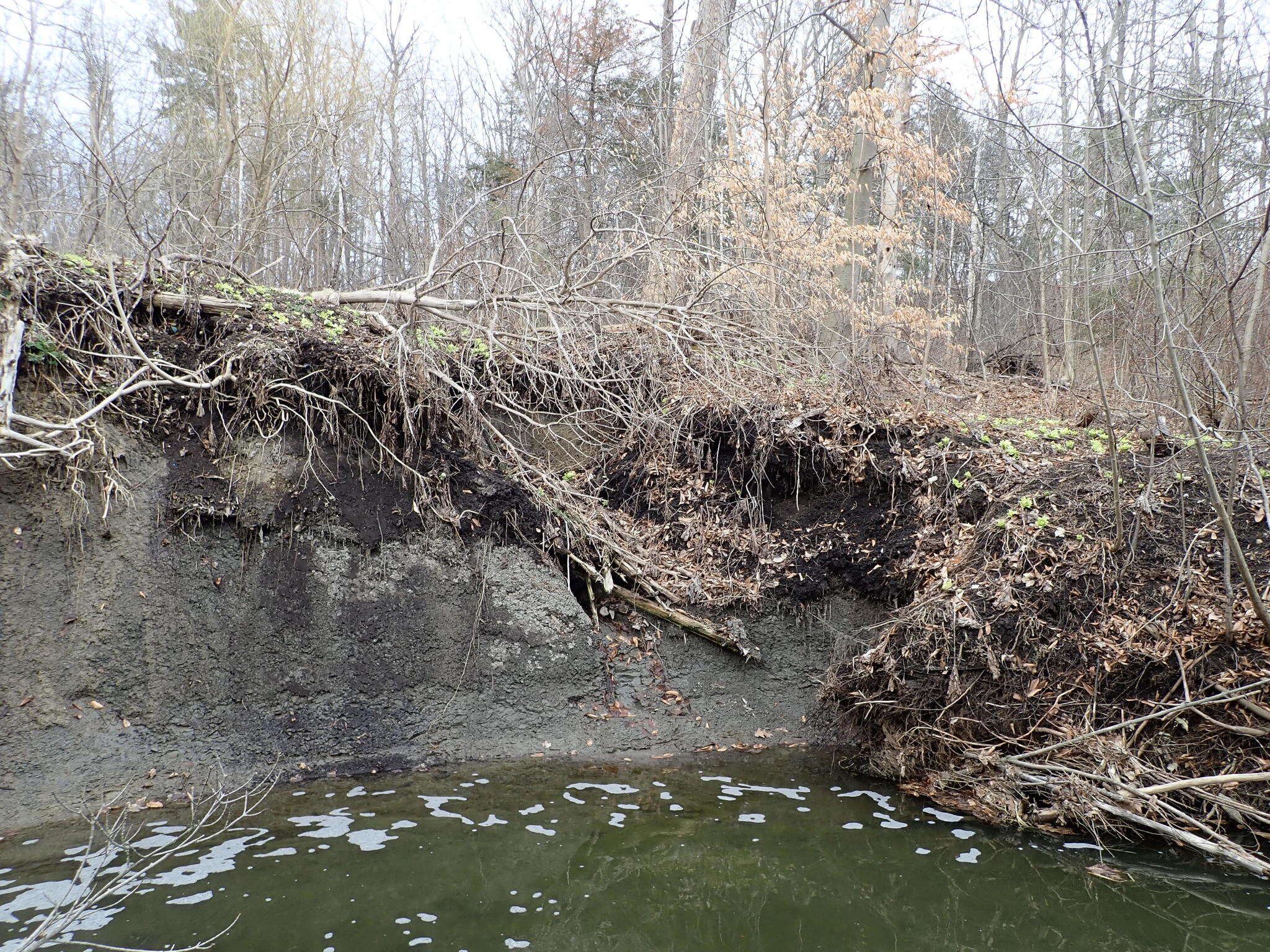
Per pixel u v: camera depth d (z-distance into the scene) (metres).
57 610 5.91
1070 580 6.43
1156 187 8.45
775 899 4.66
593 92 18.92
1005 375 14.08
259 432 6.88
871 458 8.27
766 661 7.79
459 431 7.79
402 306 8.88
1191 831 5.43
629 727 7.20
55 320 6.40
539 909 4.45
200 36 12.95
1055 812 5.68
